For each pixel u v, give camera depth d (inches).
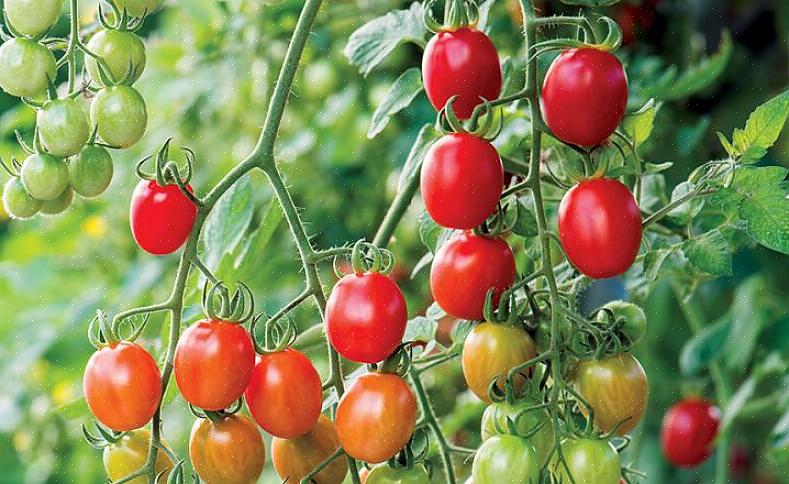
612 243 30.5
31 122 58.4
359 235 61.1
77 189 31.8
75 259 70.1
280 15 54.0
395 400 30.4
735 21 51.2
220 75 56.8
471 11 32.0
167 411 64.6
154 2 32.1
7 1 31.0
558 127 30.8
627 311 32.3
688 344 47.8
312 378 30.7
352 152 59.6
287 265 60.7
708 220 38.6
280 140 60.6
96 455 74.4
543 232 31.2
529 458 29.7
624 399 31.4
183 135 62.0
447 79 31.6
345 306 30.2
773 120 32.7
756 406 48.8
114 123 31.3
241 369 30.0
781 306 49.4
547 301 32.3
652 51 48.1
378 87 58.8
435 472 47.6
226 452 30.8
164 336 35.6
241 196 38.1
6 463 74.3
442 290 31.9
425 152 36.8
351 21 55.0
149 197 31.0
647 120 35.5
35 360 62.4
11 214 32.2
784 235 32.1
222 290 30.3
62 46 32.0
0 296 68.1
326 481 31.8
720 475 48.6
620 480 31.4
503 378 31.3
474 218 30.9
